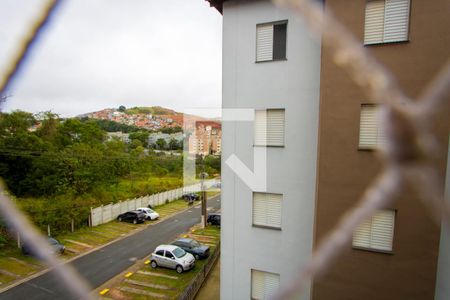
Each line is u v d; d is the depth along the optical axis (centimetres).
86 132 3478
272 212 916
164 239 2320
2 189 240
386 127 89
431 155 90
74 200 2631
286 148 883
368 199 115
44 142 2636
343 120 706
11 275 1616
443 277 605
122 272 1689
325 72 715
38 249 242
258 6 883
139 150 4244
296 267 890
